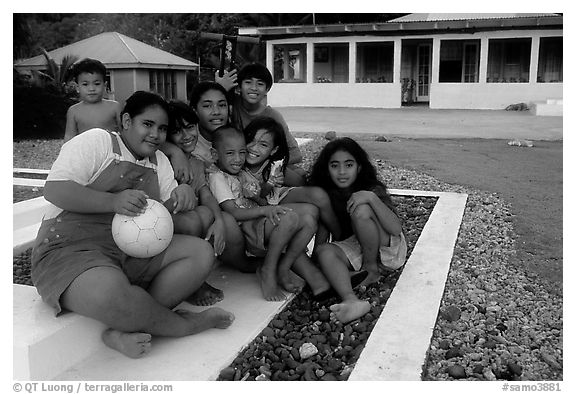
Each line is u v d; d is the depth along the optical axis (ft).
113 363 8.93
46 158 32.58
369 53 74.90
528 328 10.85
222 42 17.47
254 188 12.05
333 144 12.16
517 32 63.52
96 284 8.34
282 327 10.37
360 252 12.16
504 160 29.48
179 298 9.64
